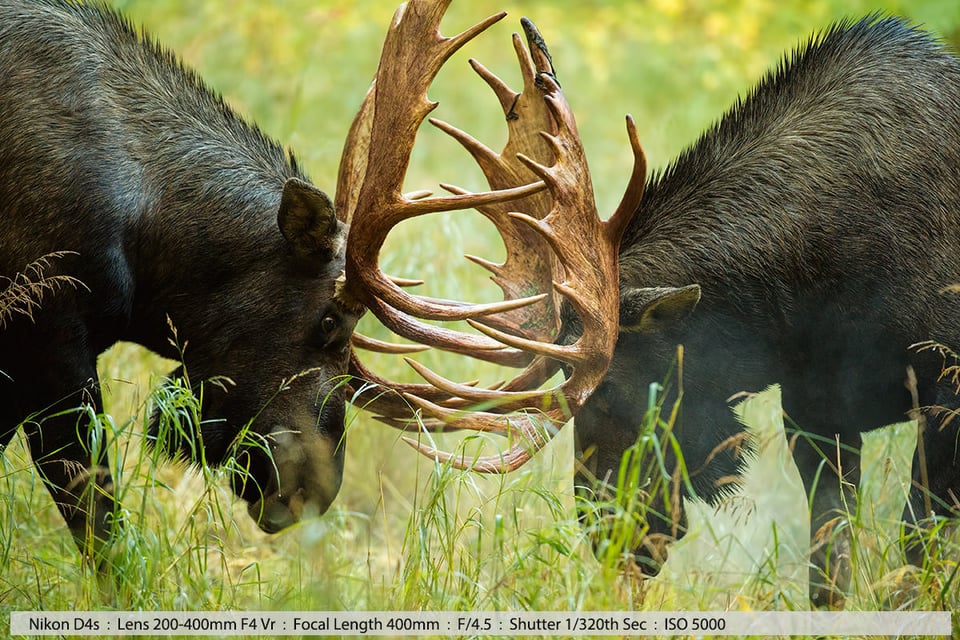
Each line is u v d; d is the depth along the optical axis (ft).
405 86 31.68
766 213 33.37
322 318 33.09
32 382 32.32
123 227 32.27
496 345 33.04
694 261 33.42
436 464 31.19
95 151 31.89
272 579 34.19
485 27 31.58
